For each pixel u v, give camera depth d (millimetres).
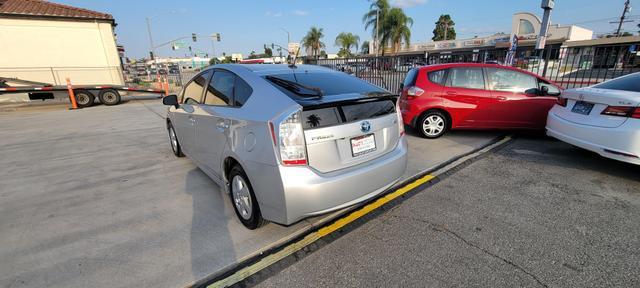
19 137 6969
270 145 2250
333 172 2400
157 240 2674
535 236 2615
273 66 3186
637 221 2797
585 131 3857
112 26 17188
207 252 2504
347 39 45312
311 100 2328
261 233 2758
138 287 2133
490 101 5508
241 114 2604
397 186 3721
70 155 5352
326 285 2127
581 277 2127
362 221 2939
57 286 2141
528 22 33031
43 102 14328
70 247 2590
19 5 15703
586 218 2875
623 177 3775
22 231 2855
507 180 3797
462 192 3502
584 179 3756
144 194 3615
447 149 5125
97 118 9727
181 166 4582
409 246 2531
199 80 3754
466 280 2133
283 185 2205
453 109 5613
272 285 2139
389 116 2834
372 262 2350
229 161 2879
